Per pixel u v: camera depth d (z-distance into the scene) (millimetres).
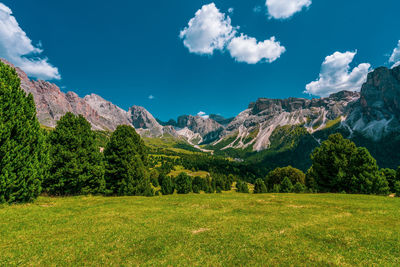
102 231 12570
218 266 8391
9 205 18125
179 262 8680
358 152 37469
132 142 37250
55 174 26438
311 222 14945
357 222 14766
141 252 9656
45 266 8266
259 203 23844
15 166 18797
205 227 13766
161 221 15180
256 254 9422
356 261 8711
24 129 19625
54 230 12547
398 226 13594
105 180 35094
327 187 40188
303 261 8742
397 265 8328
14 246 9875
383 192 35281
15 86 19609
